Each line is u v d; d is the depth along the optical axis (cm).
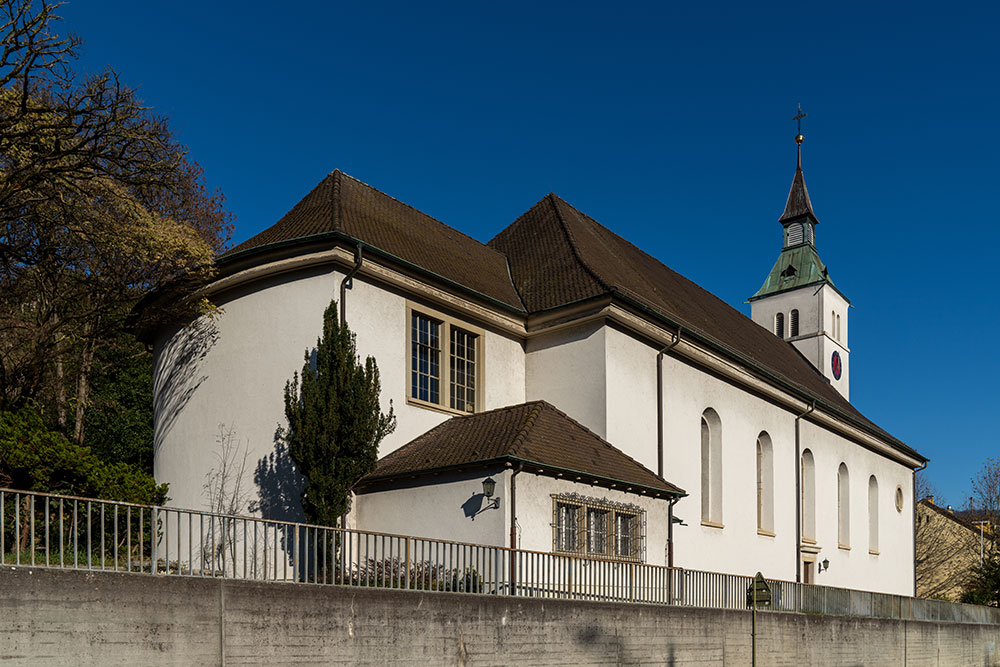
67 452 1599
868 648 2417
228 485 1967
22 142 1744
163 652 1000
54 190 1816
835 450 3653
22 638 904
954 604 3105
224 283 2031
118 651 968
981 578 4378
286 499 1861
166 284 2106
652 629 1617
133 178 1881
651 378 2378
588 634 1481
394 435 1944
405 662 1212
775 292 4872
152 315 2173
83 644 945
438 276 2066
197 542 1994
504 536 1603
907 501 4553
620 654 1539
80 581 951
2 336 2325
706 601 1853
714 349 2620
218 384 2047
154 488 1762
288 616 1107
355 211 2197
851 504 3772
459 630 1284
